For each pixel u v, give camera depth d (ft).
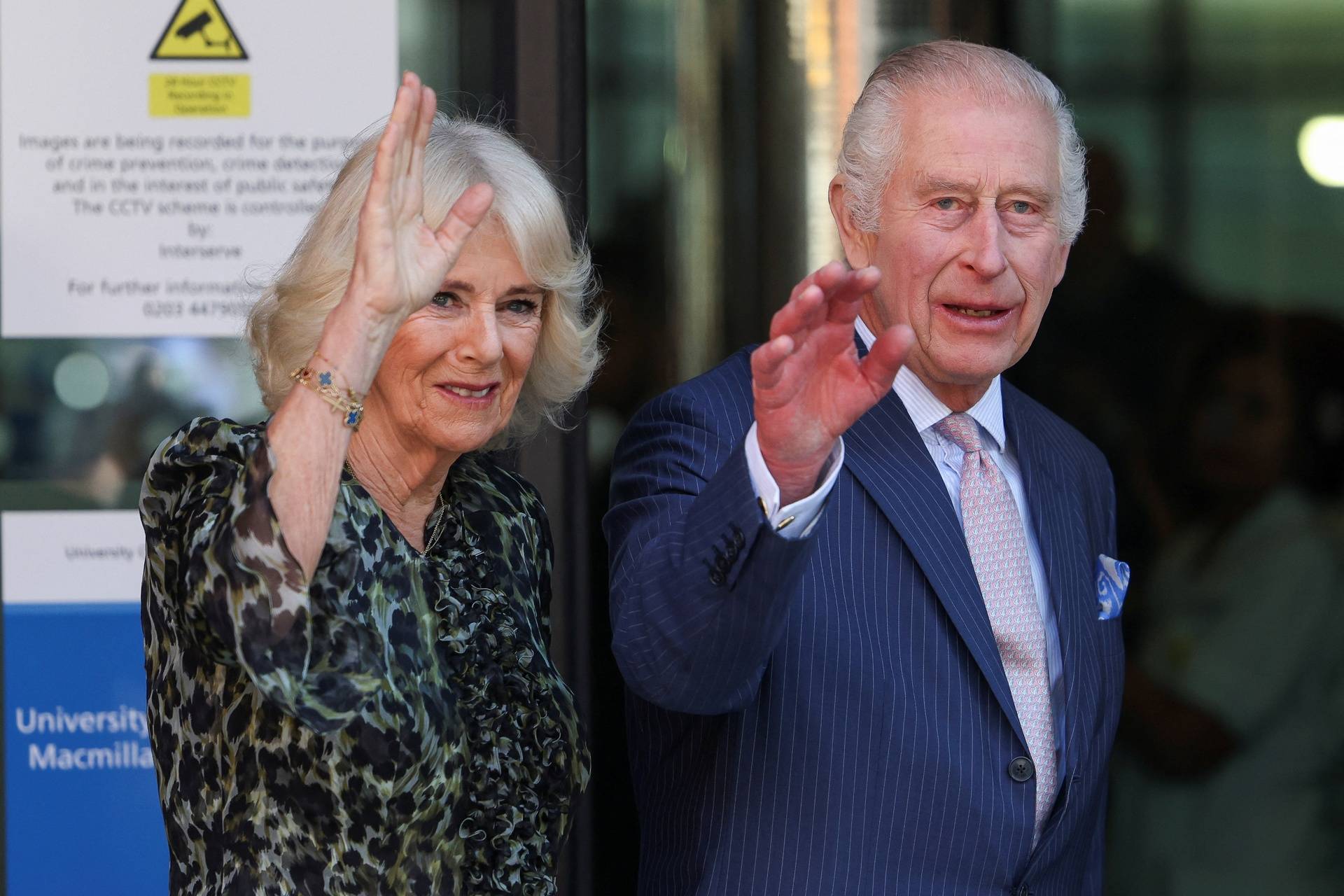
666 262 17.30
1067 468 12.74
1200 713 18.43
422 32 15.71
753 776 10.58
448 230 9.17
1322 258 18.24
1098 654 12.03
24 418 15.52
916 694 10.62
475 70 15.76
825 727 10.52
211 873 9.43
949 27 17.51
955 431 11.84
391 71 15.69
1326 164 18.16
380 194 8.85
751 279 17.48
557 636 16.01
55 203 15.48
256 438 9.23
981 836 10.56
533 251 10.12
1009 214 11.35
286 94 15.60
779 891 10.41
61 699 15.56
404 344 9.89
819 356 8.75
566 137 15.87
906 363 11.78
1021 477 12.30
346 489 9.73
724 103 17.29
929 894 10.47
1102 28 17.88
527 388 11.36
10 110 15.38
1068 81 17.94
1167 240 18.20
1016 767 10.69
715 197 17.37
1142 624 18.42
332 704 9.05
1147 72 17.97
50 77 15.39
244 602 8.64
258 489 8.68
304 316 10.07
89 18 15.39
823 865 10.40
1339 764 18.52
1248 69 18.04
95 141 15.47
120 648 15.62
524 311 10.50
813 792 10.48
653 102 17.15
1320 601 18.35
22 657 15.53
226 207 15.61
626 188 17.17
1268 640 18.37
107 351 15.60
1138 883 18.51
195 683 9.41
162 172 15.53
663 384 17.38
